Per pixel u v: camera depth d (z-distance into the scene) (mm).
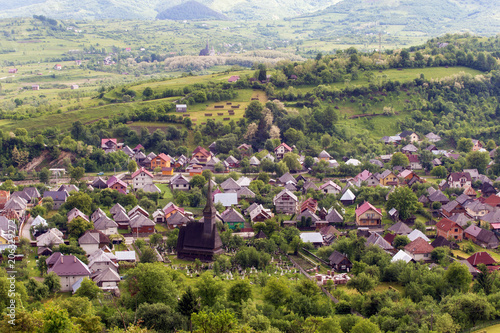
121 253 167250
